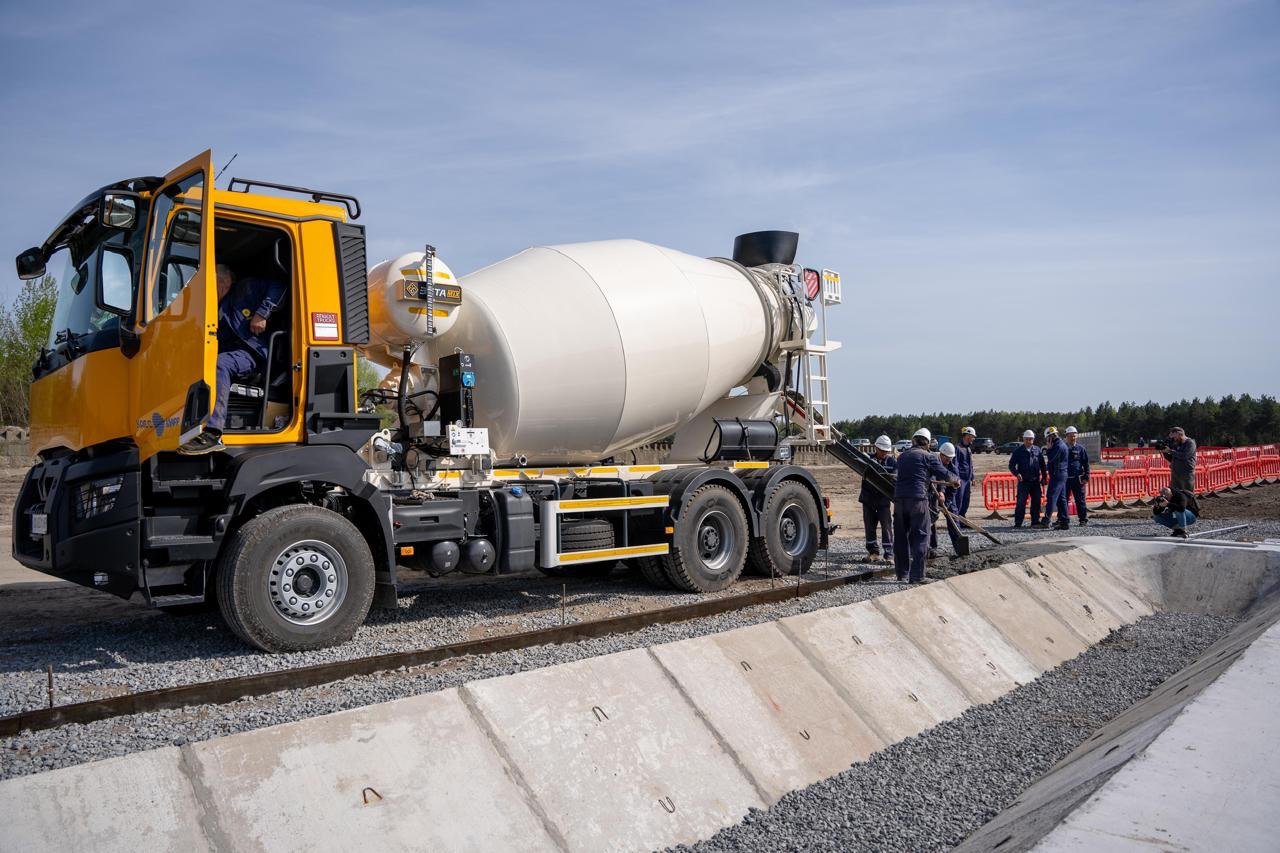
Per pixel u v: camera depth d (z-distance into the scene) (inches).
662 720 200.2
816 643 262.4
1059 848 136.9
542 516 331.3
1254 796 157.1
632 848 168.9
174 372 246.1
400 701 169.6
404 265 313.0
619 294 374.6
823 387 486.6
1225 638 353.7
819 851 173.9
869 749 231.8
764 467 440.5
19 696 217.0
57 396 277.3
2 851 121.4
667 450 441.7
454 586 409.7
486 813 159.2
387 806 151.3
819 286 486.6
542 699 187.0
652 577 390.0
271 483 262.2
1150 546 489.1
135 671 241.9
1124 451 1409.9
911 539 404.8
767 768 205.6
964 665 299.4
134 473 249.9
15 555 291.1
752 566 425.4
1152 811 150.4
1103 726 258.1
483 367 336.2
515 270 363.6
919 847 177.2
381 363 345.1
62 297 296.7
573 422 358.6
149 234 260.1
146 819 133.1
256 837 138.1
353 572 274.4
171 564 253.8
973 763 228.4
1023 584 386.0
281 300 278.8
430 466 321.4
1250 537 552.7
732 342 416.2
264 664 248.5
